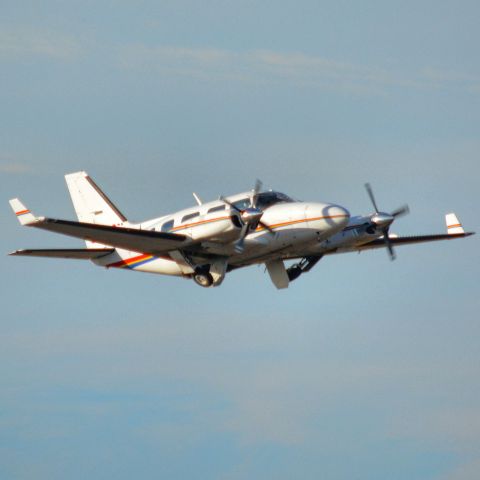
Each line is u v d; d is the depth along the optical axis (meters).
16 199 99.69
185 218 98.69
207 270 103.38
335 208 98.81
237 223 96.38
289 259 112.44
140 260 107.81
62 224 92.19
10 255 102.56
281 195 102.88
